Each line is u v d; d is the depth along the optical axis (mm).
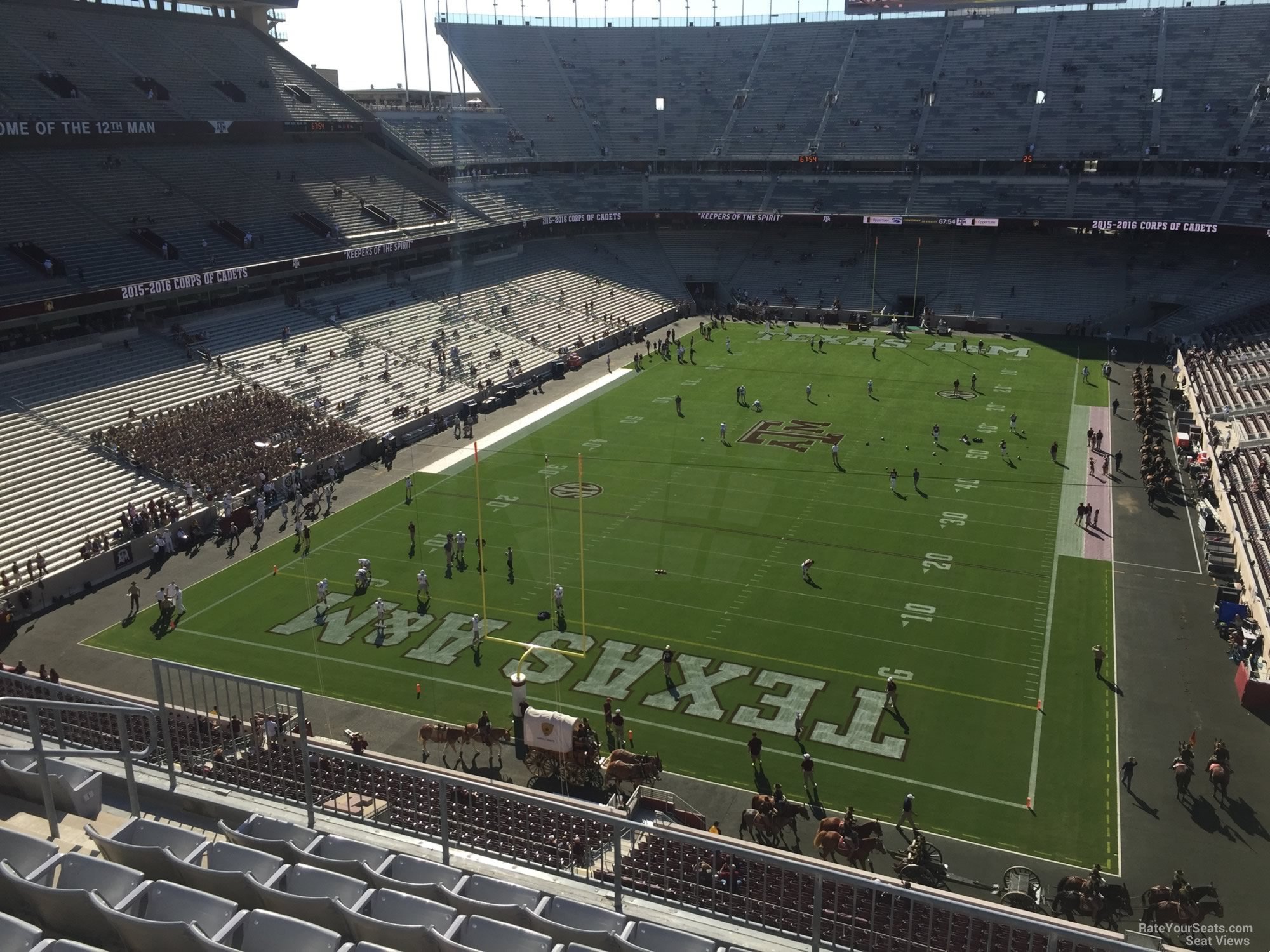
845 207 70500
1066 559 30250
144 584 29422
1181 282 61938
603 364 55562
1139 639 25438
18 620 27250
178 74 55031
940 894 10133
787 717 22234
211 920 7750
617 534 32344
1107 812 18906
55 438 34500
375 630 26375
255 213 51969
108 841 8719
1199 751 20812
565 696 23141
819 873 8406
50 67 49094
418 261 60188
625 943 7816
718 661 24578
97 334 40375
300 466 37281
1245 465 34719
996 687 23312
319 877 8484
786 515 33906
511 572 29641
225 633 26297
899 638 25594
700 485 36781
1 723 12414
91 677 24125
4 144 44938
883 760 20672
